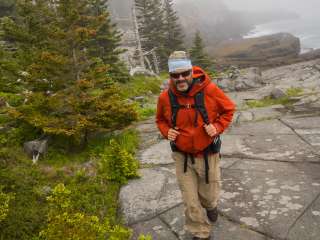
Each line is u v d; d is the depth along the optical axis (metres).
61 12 8.82
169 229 5.14
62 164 7.58
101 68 9.03
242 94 17.64
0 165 6.74
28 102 8.48
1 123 9.30
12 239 4.74
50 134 8.39
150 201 5.97
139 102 16.22
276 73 27.34
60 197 4.61
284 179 6.20
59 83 8.67
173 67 3.82
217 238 4.77
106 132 9.23
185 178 4.28
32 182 6.39
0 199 5.01
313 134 8.55
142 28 49.59
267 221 5.02
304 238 4.59
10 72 11.27
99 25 9.51
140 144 9.19
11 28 13.31
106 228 4.27
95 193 6.27
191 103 3.96
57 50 8.88
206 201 4.48
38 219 5.15
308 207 5.24
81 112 8.31
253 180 6.30
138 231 5.20
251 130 9.54
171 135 4.07
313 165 6.71
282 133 8.94
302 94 15.01
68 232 3.98
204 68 40.53
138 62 35.44
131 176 6.87
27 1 12.89
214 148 4.15
